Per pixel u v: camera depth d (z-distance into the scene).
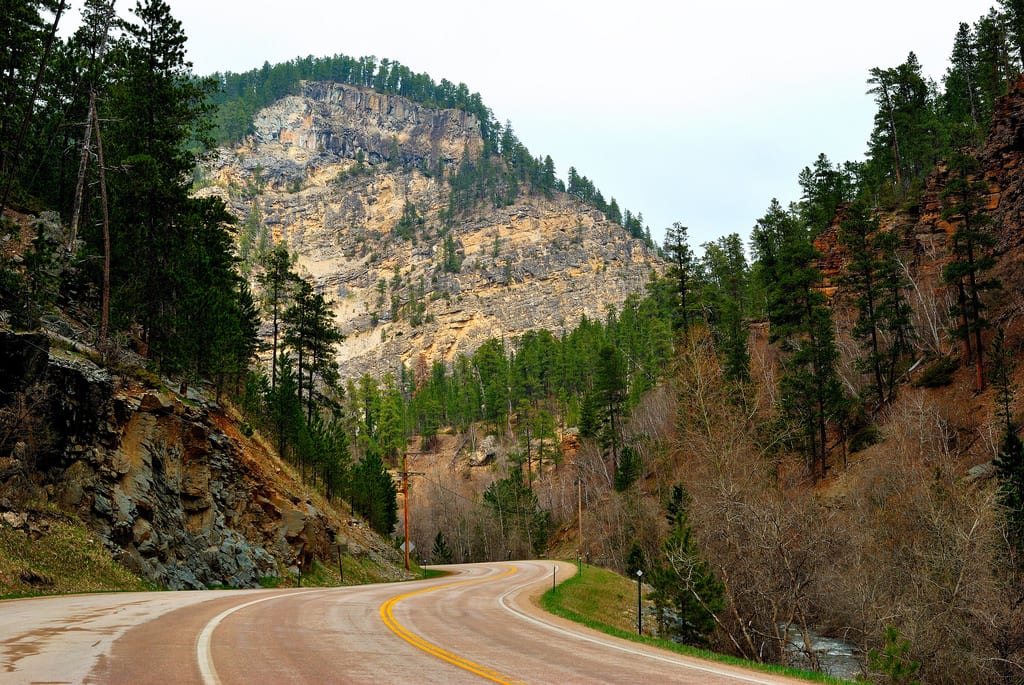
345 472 67.06
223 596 22.73
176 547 30.22
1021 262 54.09
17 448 24.50
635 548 53.09
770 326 73.31
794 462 52.28
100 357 31.23
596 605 35.78
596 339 143.75
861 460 52.03
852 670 27.22
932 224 70.62
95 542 25.39
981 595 25.02
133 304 35.22
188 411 34.38
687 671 11.38
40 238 31.80
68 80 44.56
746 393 45.41
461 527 105.44
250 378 57.09
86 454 27.23
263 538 38.94
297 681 8.73
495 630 16.12
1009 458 35.16
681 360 45.78
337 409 68.88
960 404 49.38
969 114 95.94
